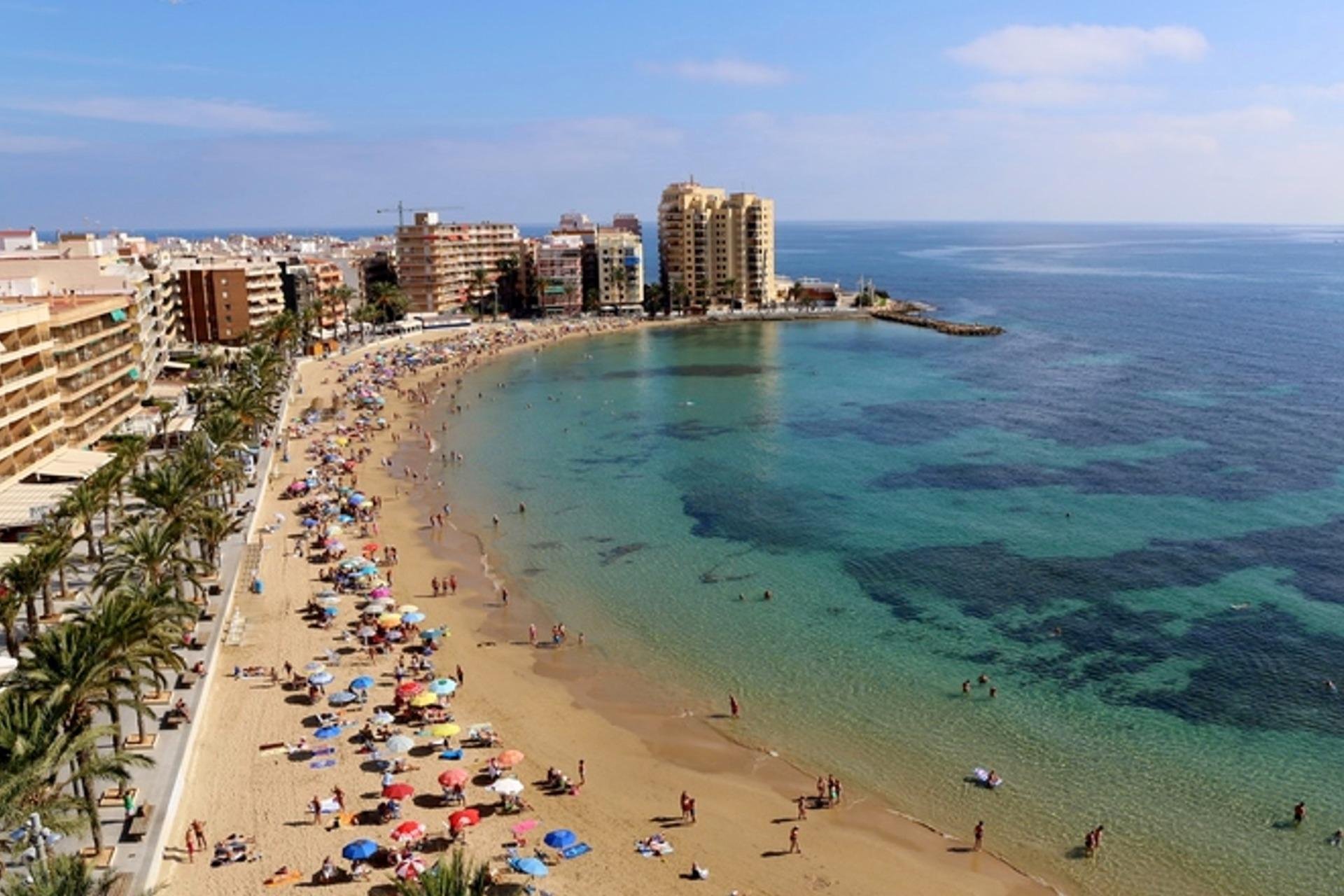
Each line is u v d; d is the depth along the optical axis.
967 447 139.12
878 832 53.09
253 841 50.44
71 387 110.94
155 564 67.31
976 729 63.31
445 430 155.75
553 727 64.06
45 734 40.00
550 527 105.62
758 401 177.62
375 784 56.22
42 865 36.22
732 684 69.94
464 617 81.56
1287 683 67.75
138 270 161.12
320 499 110.62
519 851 50.75
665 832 53.09
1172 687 67.69
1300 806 52.91
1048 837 52.34
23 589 62.84
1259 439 137.88
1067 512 107.44
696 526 105.44
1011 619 79.69
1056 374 198.00
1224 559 91.50
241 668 70.12
